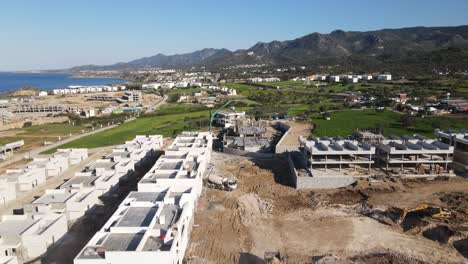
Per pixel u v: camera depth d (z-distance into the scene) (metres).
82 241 61.41
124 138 151.88
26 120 199.12
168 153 93.62
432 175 90.44
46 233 56.47
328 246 60.25
